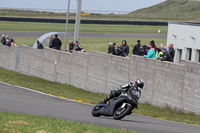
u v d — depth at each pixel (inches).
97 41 7012.8
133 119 1771.7
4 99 2042.3
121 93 1519.4
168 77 2471.7
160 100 2536.9
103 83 3149.6
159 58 2581.2
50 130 1127.0
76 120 1510.8
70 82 3585.1
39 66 4092.0
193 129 1589.6
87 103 2348.7
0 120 1233.4
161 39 7431.1
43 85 3235.7
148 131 1375.5
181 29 4042.8
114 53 3063.5
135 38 7549.2
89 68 3321.9
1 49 5039.4
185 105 2321.6
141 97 2731.3
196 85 2233.0
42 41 4751.5
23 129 1102.4
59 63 3742.6
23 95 2379.4
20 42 6771.7
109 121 1562.5
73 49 3722.9
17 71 4584.2
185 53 3978.8
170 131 1432.1
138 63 2765.7
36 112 1662.2
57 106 2017.7
